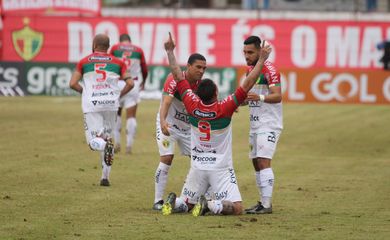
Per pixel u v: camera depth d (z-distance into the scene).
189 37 103.94
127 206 35.31
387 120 83.19
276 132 34.56
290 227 31.08
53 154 52.50
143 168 47.78
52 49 104.81
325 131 72.62
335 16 120.31
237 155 55.69
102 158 40.75
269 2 149.38
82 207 34.78
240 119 83.75
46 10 107.50
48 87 104.06
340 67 103.06
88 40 104.62
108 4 151.38
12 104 92.06
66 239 28.23
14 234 28.91
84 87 41.59
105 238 28.53
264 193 34.28
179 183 42.91
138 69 58.25
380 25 102.50
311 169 49.72
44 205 35.03
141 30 104.31
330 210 35.25
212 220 32.03
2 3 106.00
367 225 31.72
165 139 34.75
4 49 104.62
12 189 38.94
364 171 49.03
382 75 102.25
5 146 56.12
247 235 29.33
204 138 32.50
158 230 30.00
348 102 102.50
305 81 102.56
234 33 103.81
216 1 157.00
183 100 32.56
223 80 102.81
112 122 42.12
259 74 31.97
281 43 103.75
